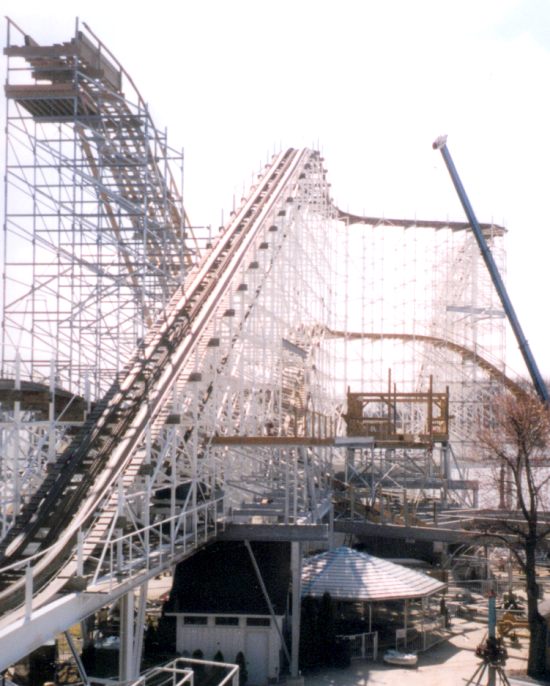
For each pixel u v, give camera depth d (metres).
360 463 66.56
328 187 76.50
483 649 31.48
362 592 37.69
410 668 35.50
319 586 38.44
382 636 39.09
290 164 67.69
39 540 25.80
